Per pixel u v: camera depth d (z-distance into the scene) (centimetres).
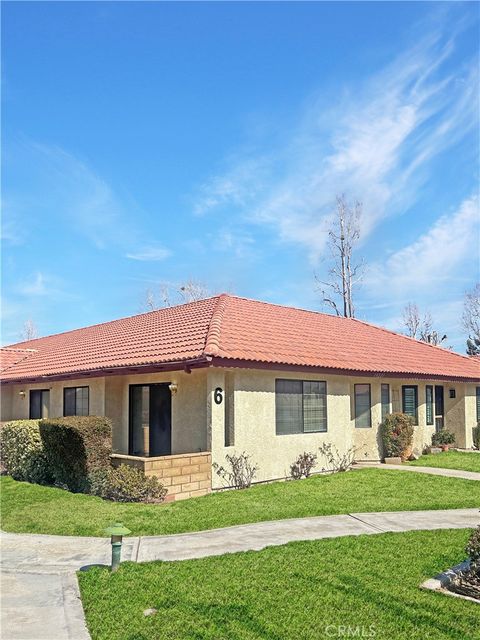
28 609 616
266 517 998
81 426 1234
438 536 859
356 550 782
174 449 1436
